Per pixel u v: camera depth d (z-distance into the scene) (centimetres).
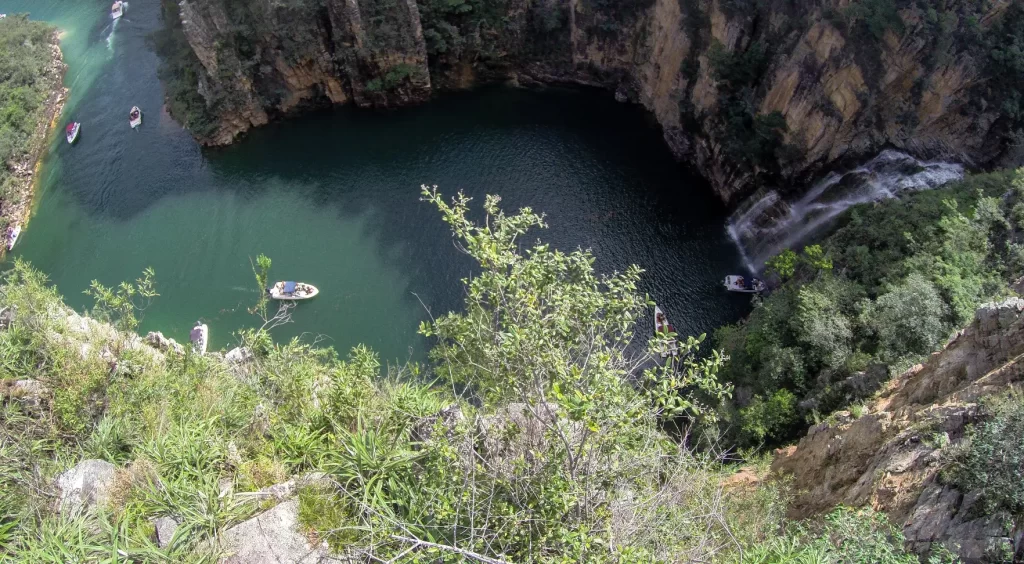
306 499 1443
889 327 3014
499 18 6812
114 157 6406
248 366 2473
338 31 6431
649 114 6756
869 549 1510
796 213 5297
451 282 5334
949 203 3738
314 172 6316
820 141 5034
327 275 5384
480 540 1211
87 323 2569
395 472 1480
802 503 2242
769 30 5197
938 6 4438
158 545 1392
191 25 5894
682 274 5434
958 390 1889
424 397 1839
